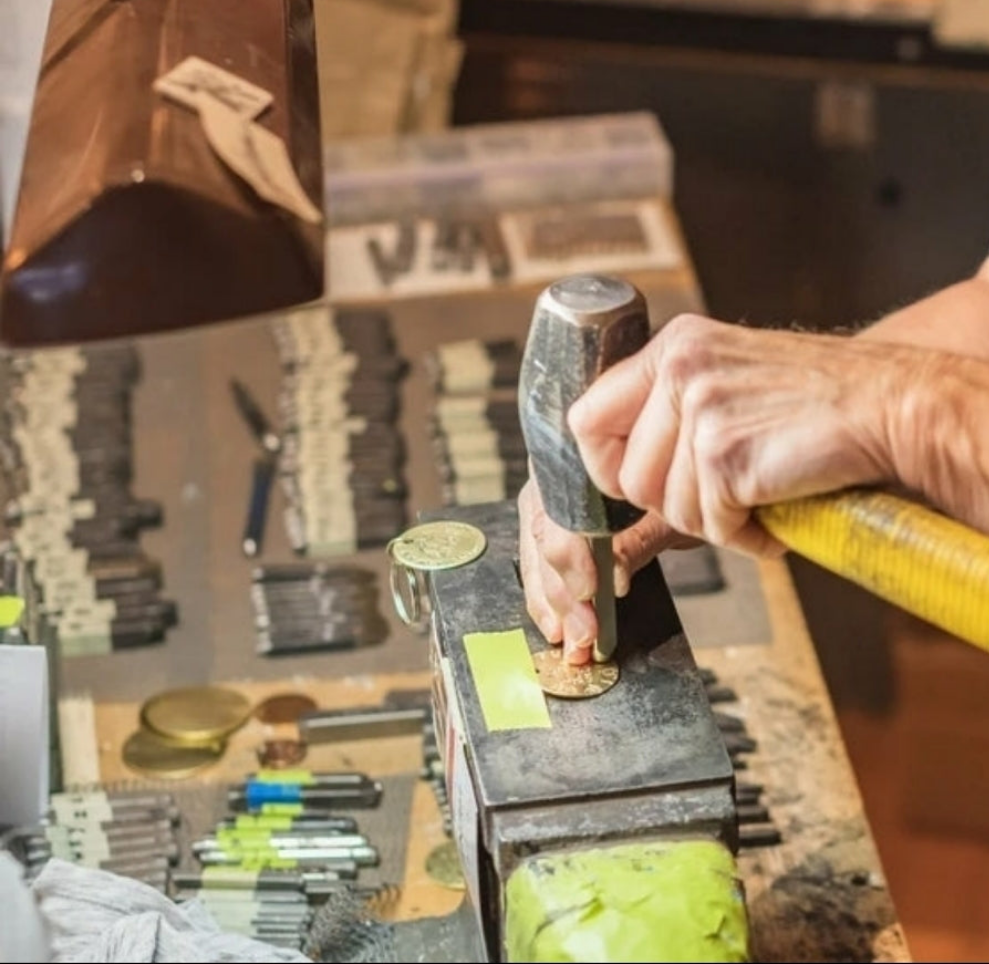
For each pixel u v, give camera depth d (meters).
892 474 0.95
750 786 1.46
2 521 1.80
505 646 1.11
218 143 0.86
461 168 2.41
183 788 1.48
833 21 3.21
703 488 0.96
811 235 2.99
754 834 1.40
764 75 3.23
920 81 3.18
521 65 3.27
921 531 0.92
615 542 1.13
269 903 1.30
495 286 2.26
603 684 1.08
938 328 1.28
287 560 1.79
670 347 0.96
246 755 1.52
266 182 0.85
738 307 2.86
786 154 3.14
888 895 1.36
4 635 1.36
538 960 0.95
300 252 0.84
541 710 1.07
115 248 0.81
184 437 1.98
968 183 3.07
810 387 0.95
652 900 0.96
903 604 0.94
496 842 1.00
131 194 0.81
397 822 1.43
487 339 2.14
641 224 2.39
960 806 1.98
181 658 1.65
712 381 0.95
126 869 1.34
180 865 1.37
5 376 2.05
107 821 1.40
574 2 3.29
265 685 1.61
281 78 0.95
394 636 1.67
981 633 0.91
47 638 1.54
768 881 1.37
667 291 2.24
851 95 3.20
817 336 1.00
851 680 2.19
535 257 2.32
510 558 1.19
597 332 0.96
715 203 3.05
